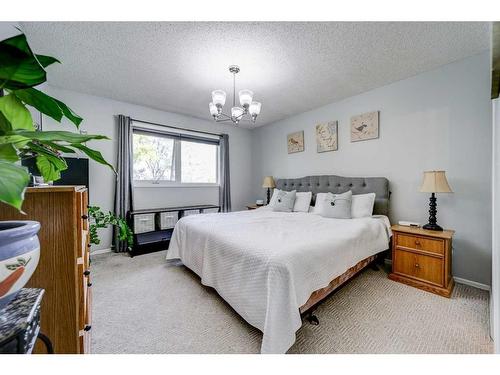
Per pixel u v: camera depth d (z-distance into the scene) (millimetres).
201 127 4137
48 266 825
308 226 2184
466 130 2170
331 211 2676
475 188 2123
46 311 825
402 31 1755
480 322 1548
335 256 1622
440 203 2322
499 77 1082
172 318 1626
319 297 1553
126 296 1941
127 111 3346
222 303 1830
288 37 1821
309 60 2168
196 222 2398
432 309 1714
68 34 1781
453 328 1488
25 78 441
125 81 2641
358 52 2039
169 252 2621
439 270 1952
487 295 1925
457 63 2209
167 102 3332
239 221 2439
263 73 2430
